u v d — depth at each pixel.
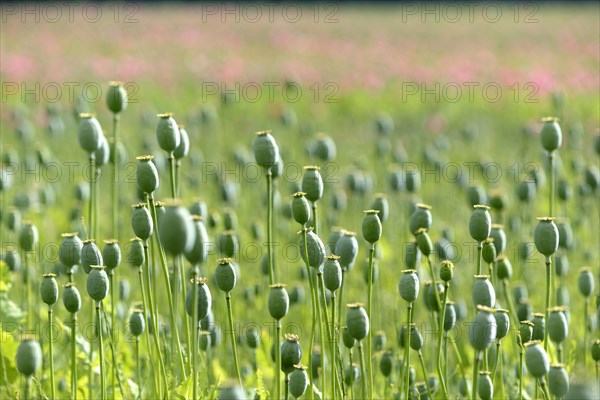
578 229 24.86
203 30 96.50
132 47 81.88
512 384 15.05
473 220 12.51
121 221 25.34
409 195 24.20
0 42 81.31
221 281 12.16
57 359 16.98
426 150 30.28
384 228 26.27
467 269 23.98
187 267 19.36
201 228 10.54
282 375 14.66
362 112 60.12
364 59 76.38
